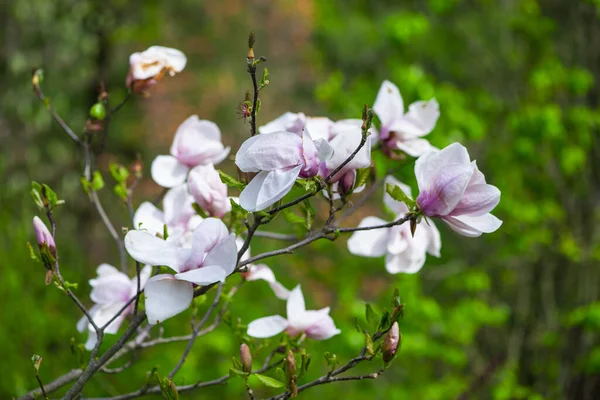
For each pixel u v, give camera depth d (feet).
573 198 18.69
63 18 24.43
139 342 6.93
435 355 15.61
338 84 18.21
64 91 24.68
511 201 17.26
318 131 6.07
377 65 25.25
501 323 16.93
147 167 30.50
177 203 6.77
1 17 23.57
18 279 14.20
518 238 17.34
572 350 17.44
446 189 5.08
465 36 20.81
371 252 6.86
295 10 37.24
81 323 6.56
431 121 6.97
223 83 35.68
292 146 4.93
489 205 5.13
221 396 15.11
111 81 28.27
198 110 34.65
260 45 37.40
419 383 18.04
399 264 6.82
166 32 33.06
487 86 20.88
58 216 23.47
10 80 23.41
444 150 5.19
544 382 17.98
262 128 6.24
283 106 37.35
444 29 20.48
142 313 5.58
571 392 17.21
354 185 5.47
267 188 4.87
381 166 14.46
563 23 20.61
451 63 20.93
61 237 20.75
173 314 4.91
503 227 17.62
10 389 13.01
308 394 16.66
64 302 15.23
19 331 13.66
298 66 37.32
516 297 19.84
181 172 6.94
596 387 16.99
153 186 29.99
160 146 32.19
